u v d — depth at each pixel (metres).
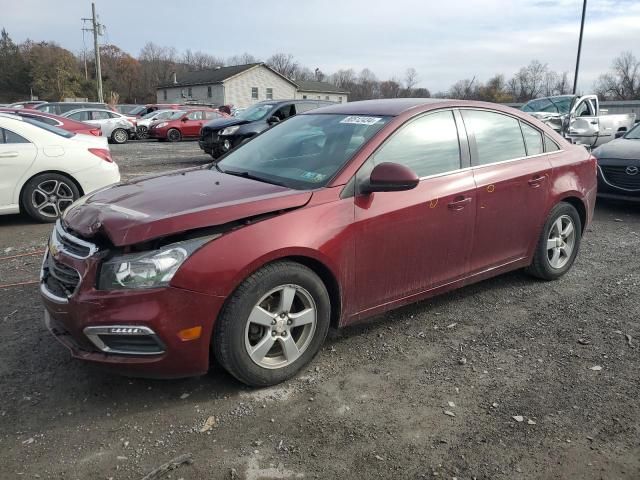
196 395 3.15
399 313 4.30
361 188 3.48
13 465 2.58
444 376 3.39
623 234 6.89
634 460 2.64
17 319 4.11
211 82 62.25
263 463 2.61
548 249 4.84
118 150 19.14
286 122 4.65
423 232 3.75
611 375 3.41
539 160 4.64
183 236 2.90
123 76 91.06
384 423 2.92
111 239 2.82
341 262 3.36
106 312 2.80
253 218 3.08
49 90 72.12
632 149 8.17
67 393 3.16
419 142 3.88
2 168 6.87
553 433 2.84
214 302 2.90
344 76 95.75
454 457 2.66
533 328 4.07
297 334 3.35
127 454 2.66
